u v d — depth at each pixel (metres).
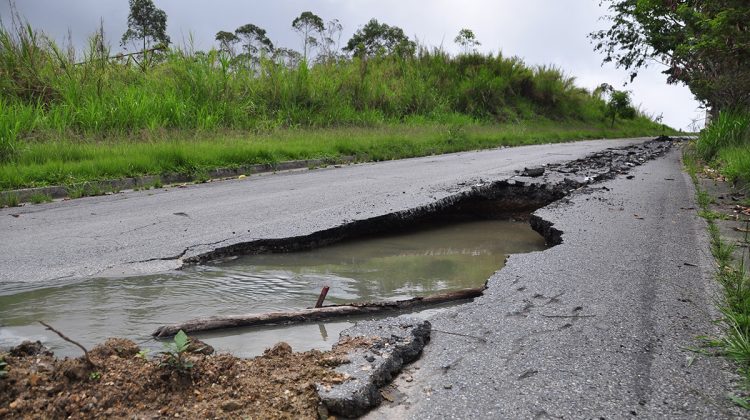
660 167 11.84
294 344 3.29
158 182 9.26
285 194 8.19
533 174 9.61
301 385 2.56
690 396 2.55
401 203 7.14
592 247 5.15
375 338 3.10
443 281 4.75
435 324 3.44
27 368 2.48
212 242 5.43
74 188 8.62
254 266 5.06
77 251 5.19
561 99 33.06
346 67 23.64
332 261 5.32
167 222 6.34
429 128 20.56
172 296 4.12
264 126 16.28
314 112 19.12
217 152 11.30
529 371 2.80
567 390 2.61
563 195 8.31
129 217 6.66
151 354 3.06
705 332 3.22
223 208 7.13
